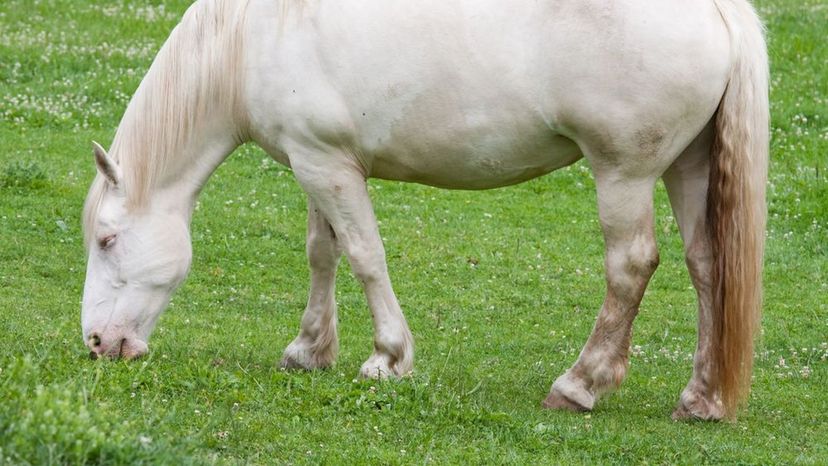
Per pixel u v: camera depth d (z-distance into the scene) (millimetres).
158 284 10258
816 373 11938
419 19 9359
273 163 20031
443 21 9320
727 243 9359
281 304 14055
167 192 10281
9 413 6957
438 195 18984
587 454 8695
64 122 21344
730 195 9312
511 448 8711
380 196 18734
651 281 15688
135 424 7730
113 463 6871
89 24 27250
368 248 10039
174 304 13672
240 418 8742
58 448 6801
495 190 19344
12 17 27062
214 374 9531
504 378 11273
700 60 9016
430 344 12773
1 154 19203
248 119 10070
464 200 18781
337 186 9891
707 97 9148
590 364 9844
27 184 17672
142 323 10281
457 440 8805
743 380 9578
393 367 10148
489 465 8297
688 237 9867
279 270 15375
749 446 9195
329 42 9500
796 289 15367
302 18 9602
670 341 13328
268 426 8641
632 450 8844
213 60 9992
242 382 9523
